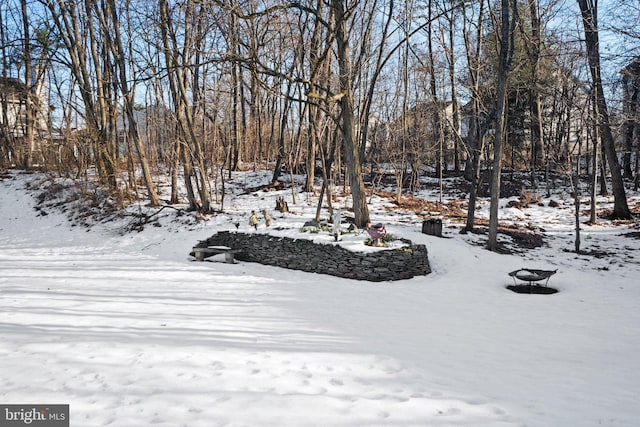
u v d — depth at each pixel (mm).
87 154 21734
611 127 12570
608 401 3986
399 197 18141
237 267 11438
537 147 23734
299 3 12305
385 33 14625
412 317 7051
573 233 13773
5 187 22062
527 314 7285
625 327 6527
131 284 9531
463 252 11047
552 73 16188
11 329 5836
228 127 23891
